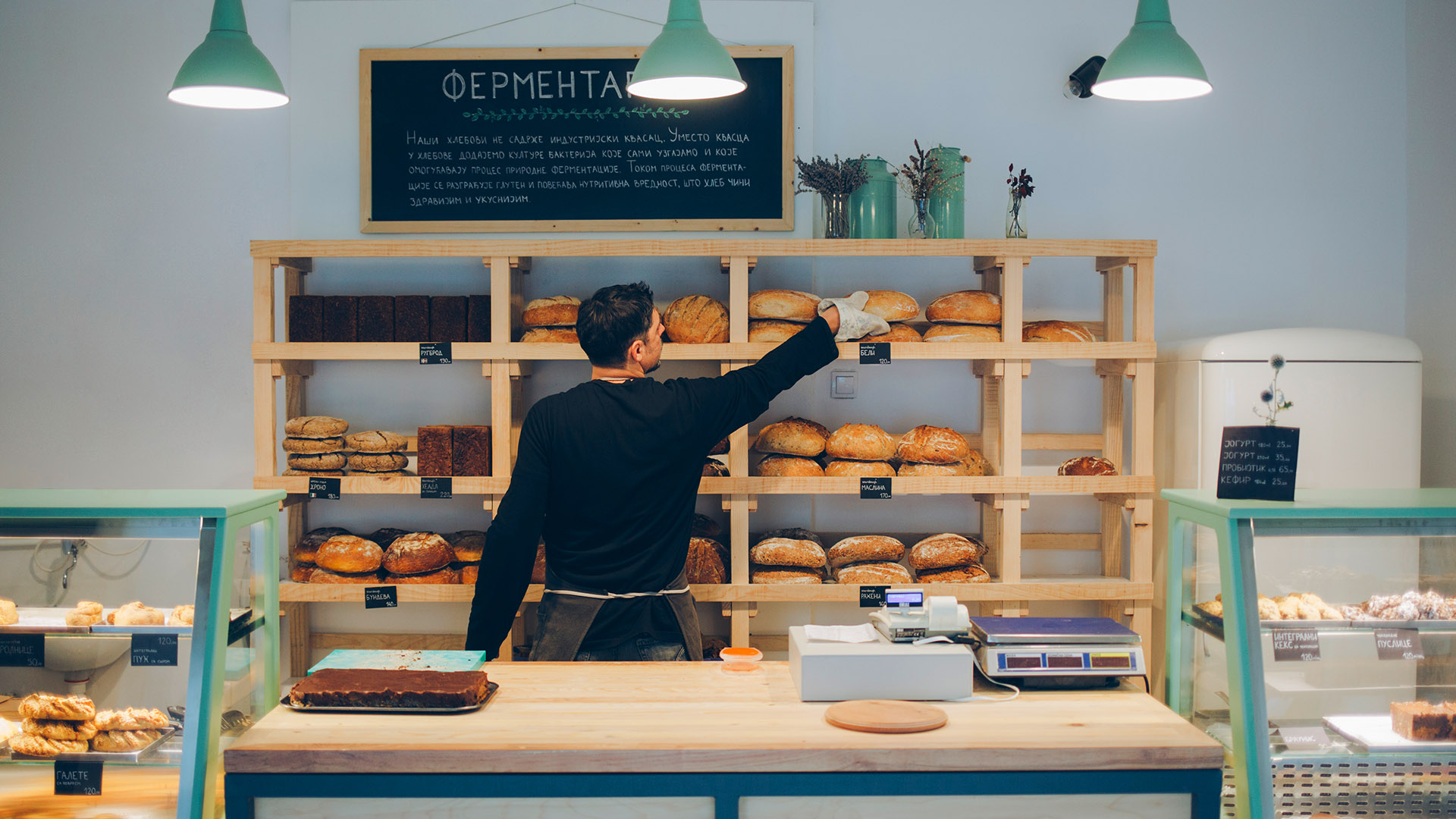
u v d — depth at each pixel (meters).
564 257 3.00
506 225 2.98
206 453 3.05
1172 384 2.82
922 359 2.96
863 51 3.02
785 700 1.69
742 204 2.97
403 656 1.86
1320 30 3.04
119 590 1.74
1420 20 2.98
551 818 1.49
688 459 2.12
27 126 3.02
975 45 3.02
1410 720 1.76
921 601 1.78
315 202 3.00
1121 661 1.73
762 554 2.69
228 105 2.46
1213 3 3.05
